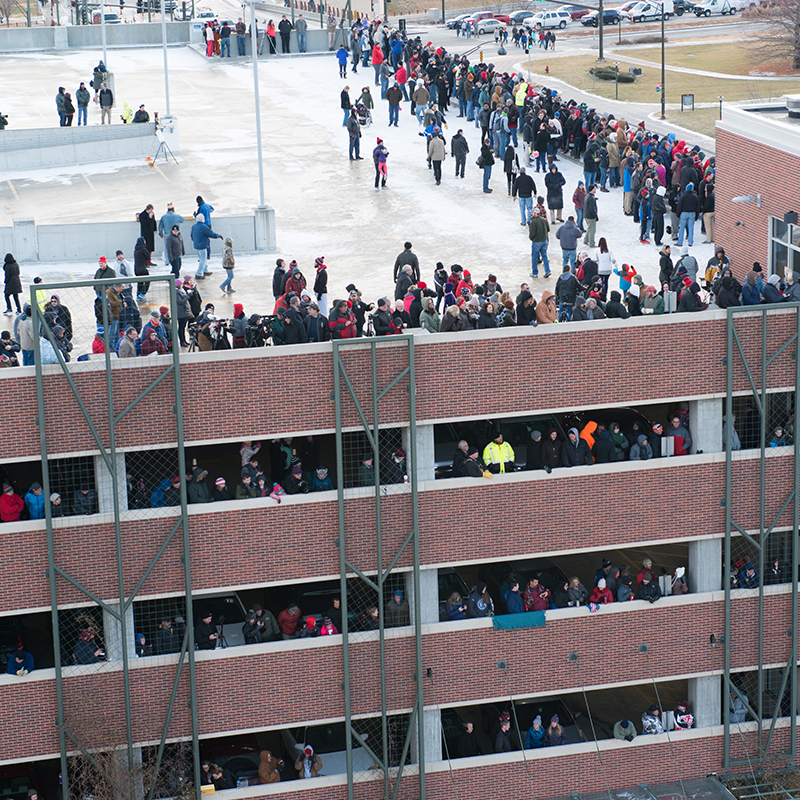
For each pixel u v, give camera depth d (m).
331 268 42.56
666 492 33.62
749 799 34.50
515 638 33.75
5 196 50.84
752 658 35.16
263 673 32.53
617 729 35.06
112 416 30.30
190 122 63.94
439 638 33.31
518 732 34.41
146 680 31.94
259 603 35.56
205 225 41.25
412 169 53.88
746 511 34.22
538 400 32.53
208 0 150.75
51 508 30.69
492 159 49.88
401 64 68.38
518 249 43.94
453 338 31.66
